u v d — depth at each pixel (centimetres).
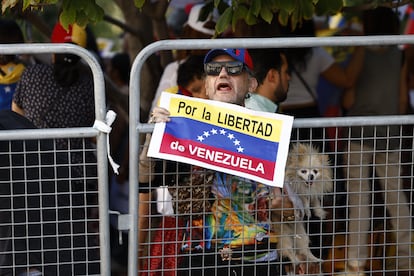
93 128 611
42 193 639
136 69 603
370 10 1033
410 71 1184
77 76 866
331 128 685
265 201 664
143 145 652
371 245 682
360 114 1113
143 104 1025
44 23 1046
